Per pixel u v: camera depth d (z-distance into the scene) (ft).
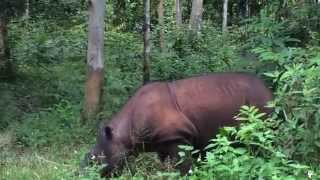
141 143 23.34
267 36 26.68
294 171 17.99
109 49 56.59
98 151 23.34
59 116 33.27
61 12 71.92
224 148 18.28
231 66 35.60
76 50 59.21
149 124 23.11
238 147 20.68
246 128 18.53
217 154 19.84
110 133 23.20
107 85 37.96
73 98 38.58
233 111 22.99
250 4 85.81
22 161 26.27
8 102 36.52
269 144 18.95
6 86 41.47
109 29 86.89
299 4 28.37
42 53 53.47
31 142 29.58
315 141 19.62
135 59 51.60
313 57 22.29
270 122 20.42
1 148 29.09
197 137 23.16
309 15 27.55
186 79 23.91
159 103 23.22
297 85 20.38
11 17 44.01
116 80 39.24
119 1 93.40
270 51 24.18
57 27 70.33
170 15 89.97
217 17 107.76
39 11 69.41
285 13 28.48
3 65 45.83
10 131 31.27
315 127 19.58
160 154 23.65
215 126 23.04
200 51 54.13
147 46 38.50
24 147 29.50
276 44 25.52
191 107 23.06
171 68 41.60
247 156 18.06
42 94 39.55
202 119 23.00
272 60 24.57
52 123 32.01
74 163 25.16
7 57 46.24
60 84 41.52
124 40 66.59
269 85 25.35
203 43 57.36
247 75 23.86
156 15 90.07
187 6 101.65
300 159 20.11
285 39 25.85
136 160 24.35
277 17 28.66
